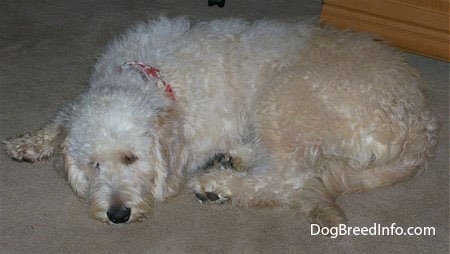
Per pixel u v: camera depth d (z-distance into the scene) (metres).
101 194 1.62
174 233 1.65
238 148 1.86
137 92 1.66
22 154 1.81
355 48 1.82
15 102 2.00
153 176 1.68
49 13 2.42
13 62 2.17
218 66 1.80
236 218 1.69
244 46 1.83
